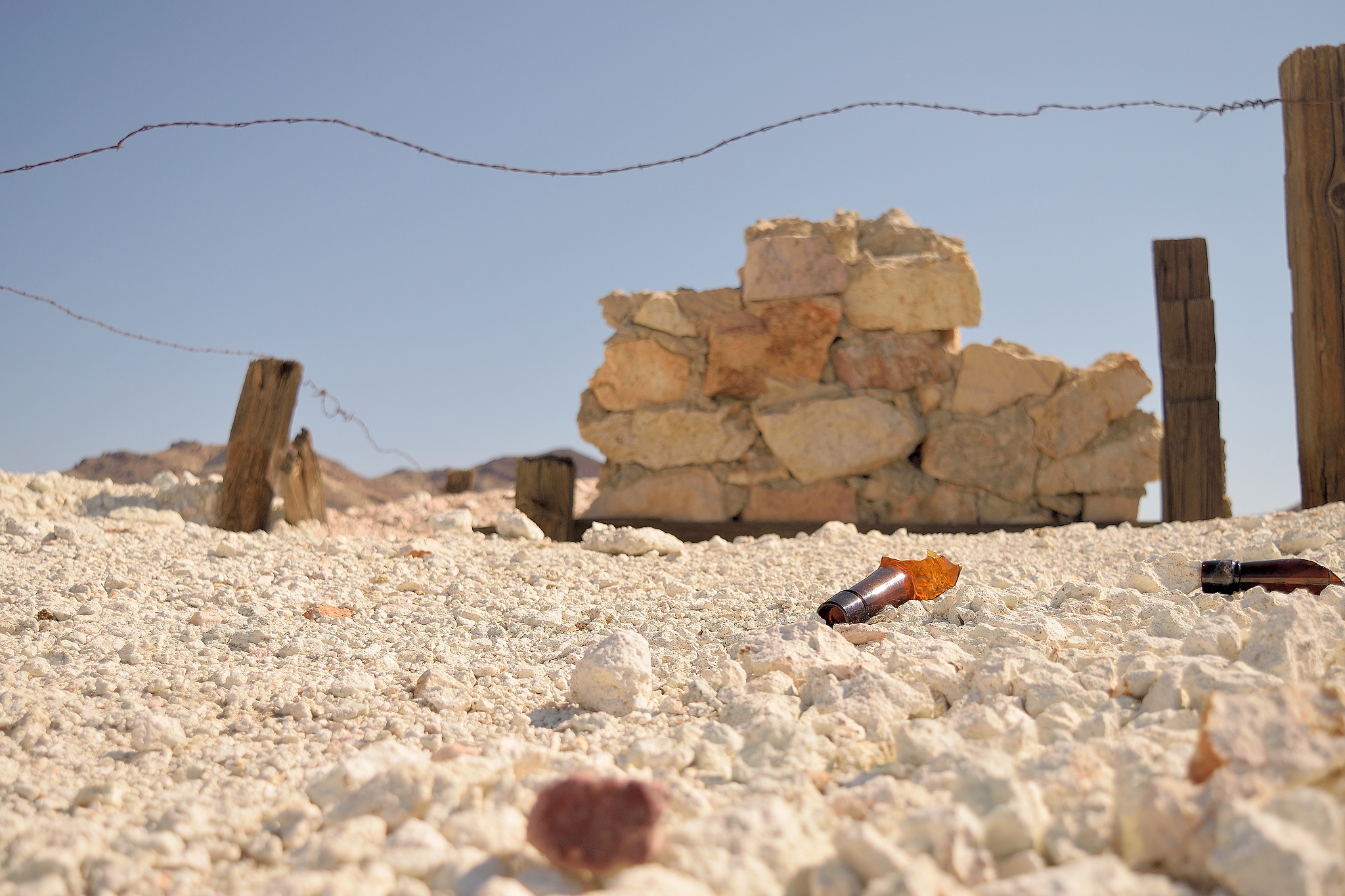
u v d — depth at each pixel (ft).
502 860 5.48
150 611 12.51
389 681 9.52
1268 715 5.47
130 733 8.00
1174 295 24.14
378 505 35.86
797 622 9.62
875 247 27.45
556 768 6.85
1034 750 6.81
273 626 11.84
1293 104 21.76
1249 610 10.10
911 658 8.72
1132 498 26.18
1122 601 11.21
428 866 5.41
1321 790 5.19
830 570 15.90
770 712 7.72
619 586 15.07
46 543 17.12
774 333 26.37
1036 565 16.20
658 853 5.22
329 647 10.91
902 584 12.00
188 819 6.15
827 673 8.22
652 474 26.76
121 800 6.73
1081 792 5.83
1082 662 8.58
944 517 26.14
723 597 13.71
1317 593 11.37
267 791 6.81
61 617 11.75
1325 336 21.29
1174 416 23.90
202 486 24.81
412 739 7.74
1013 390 26.37
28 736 7.84
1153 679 7.63
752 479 26.32
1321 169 21.39
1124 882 4.59
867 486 26.17
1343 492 21.04
